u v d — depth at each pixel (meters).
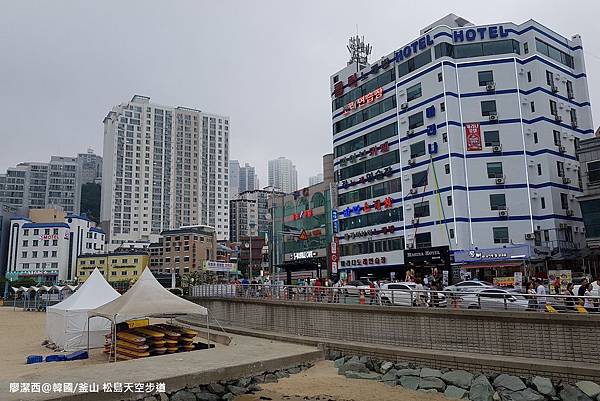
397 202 52.00
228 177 154.38
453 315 17.72
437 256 42.00
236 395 14.20
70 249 106.56
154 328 21.61
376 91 56.00
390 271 53.25
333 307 22.22
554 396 13.66
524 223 44.41
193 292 39.84
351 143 59.59
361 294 22.12
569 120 48.75
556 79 48.56
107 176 136.38
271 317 26.58
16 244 101.25
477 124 46.75
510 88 46.97
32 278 93.62
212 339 25.86
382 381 16.25
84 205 156.38
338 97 62.72
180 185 143.50
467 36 48.62
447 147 46.62
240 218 153.00
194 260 103.44
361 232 55.84
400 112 52.59
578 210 46.12
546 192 44.78
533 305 17.62
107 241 129.88
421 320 18.67
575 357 14.87
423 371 16.23
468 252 42.84
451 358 16.36
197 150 147.88
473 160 46.31
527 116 46.91
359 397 14.17
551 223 44.03
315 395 14.30
